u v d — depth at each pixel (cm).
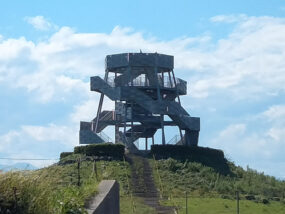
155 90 10475
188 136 10438
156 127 10362
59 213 1375
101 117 10681
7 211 1205
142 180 8431
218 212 6562
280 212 6925
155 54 10400
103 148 9344
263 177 9131
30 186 1269
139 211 6291
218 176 8919
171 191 8000
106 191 1748
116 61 10488
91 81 10506
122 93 10188
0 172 1251
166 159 9531
